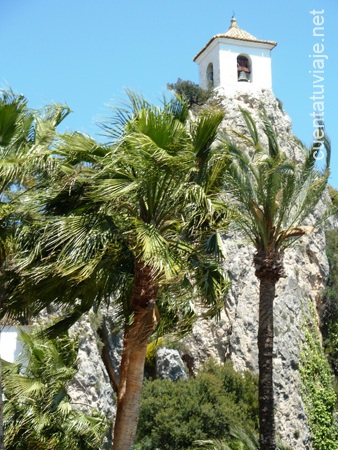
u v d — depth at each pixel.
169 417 36.94
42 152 13.48
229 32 59.97
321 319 52.72
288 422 44.28
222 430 37.06
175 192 13.50
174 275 12.70
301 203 18.84
